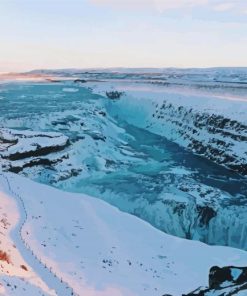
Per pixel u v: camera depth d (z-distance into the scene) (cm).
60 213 4300
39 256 2933
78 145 8025
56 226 3834
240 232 5269
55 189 5409
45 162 7044
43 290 2067
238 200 5944
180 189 6325
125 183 6700
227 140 8212
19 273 2331
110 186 6581
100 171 7319
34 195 4791
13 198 4466
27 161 6862
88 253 3316
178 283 2950
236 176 7156
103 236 3822
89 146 8219
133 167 7625
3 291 1702
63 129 9131
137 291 2667
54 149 7312
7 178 5409
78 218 4262
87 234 3806
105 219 4400
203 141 8756
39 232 3519
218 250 3800
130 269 3089
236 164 7444
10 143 7175
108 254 3362
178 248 3800
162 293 2703
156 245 3838
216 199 5928
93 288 2583
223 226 5406
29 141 7244
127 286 2723
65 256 3103
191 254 3659
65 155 7381
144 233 4147
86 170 7288
